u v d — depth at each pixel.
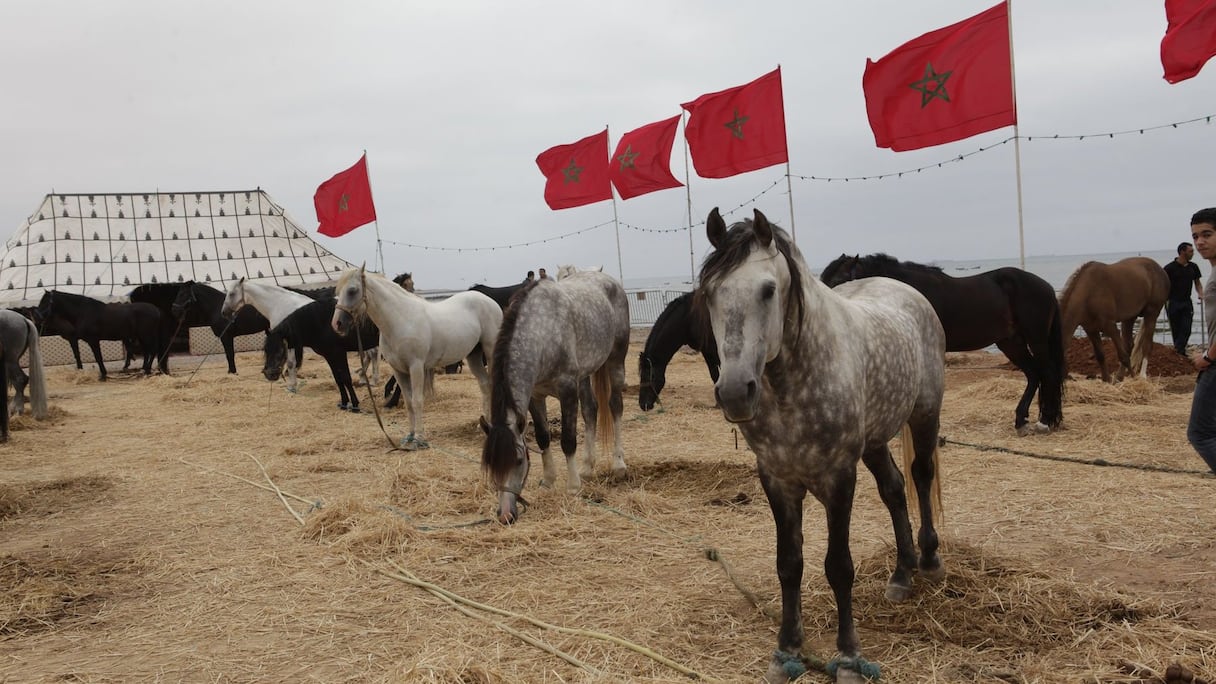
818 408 2.91
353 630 3.78
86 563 4.98
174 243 28.25
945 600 3.59
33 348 11.18
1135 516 4.84
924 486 3.95
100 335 17.77
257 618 3.97
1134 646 3.15
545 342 5.88
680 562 4.53
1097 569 4.06
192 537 5.48
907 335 3.62
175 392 13.82
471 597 4.14
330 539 5.21
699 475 6.64
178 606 4.18
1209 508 4.91
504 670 3.22
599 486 6.37
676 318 9.23
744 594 3.93
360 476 7.20
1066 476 5.88
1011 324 7.50
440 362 8.97
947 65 9.62
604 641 3.47
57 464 8.29
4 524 6.00
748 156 12.04
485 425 5.52
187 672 3.41
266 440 9.30
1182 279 12.17
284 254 29.30
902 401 3.51
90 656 3.61
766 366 2.87
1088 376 11.56
